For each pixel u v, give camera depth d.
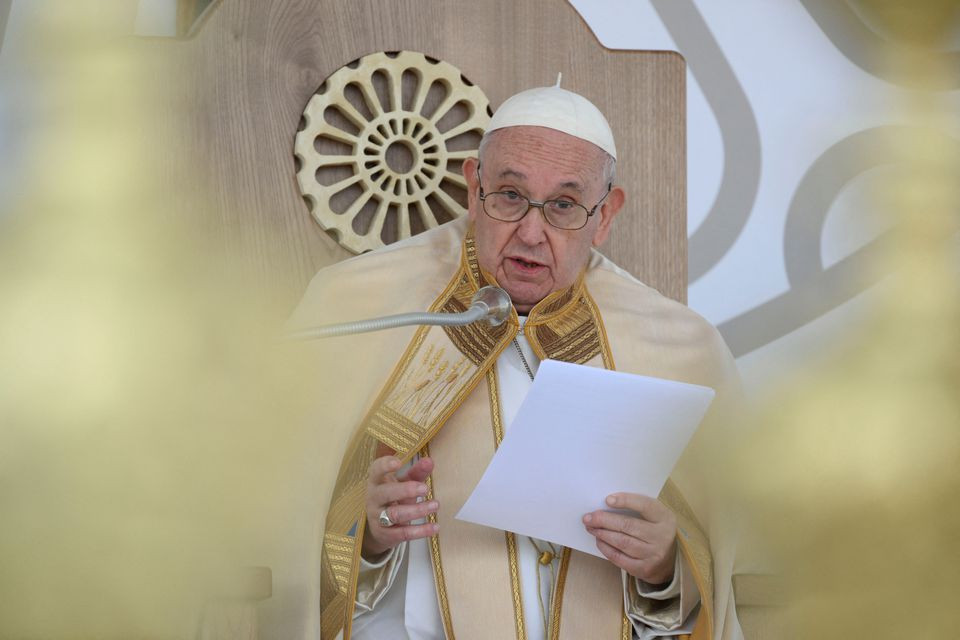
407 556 6.77
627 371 7.30
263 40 7.84
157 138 7.86
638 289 7.64
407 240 7.49
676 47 12.55
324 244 7.83
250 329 7.73
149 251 8.12
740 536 7.29
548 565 6.72
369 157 7.91
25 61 9.46
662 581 6.52
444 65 8.11
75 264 8.78
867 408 12.32
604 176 7.10
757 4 12.77
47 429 8.45
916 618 11.86
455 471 6.86
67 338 8.67
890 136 12.90
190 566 7.13
